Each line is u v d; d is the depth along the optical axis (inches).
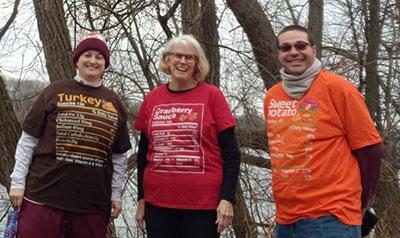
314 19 336.8
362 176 136.9
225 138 148.5
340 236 132.3
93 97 148.8
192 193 145.6
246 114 269.3
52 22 226.4
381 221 297.0
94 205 148.9
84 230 148.2
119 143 155.6
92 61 148.6
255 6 307.0
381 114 337.1
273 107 143.1
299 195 136.0
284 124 139.3
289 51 138.9
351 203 134.3
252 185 259.1
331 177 133.7
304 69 138.3
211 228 147.1
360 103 134.6
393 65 344.8
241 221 254.7
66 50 228.2
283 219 141.0
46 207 144.8
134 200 245.8
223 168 148.9
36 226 144.2
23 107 277.9
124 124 155.9
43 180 145.5
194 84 152.6
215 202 146.8
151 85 267.1
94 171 146.9
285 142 138.4
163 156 147.8
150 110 153.6
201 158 146.1
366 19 345.4
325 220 133.4
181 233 149.3
